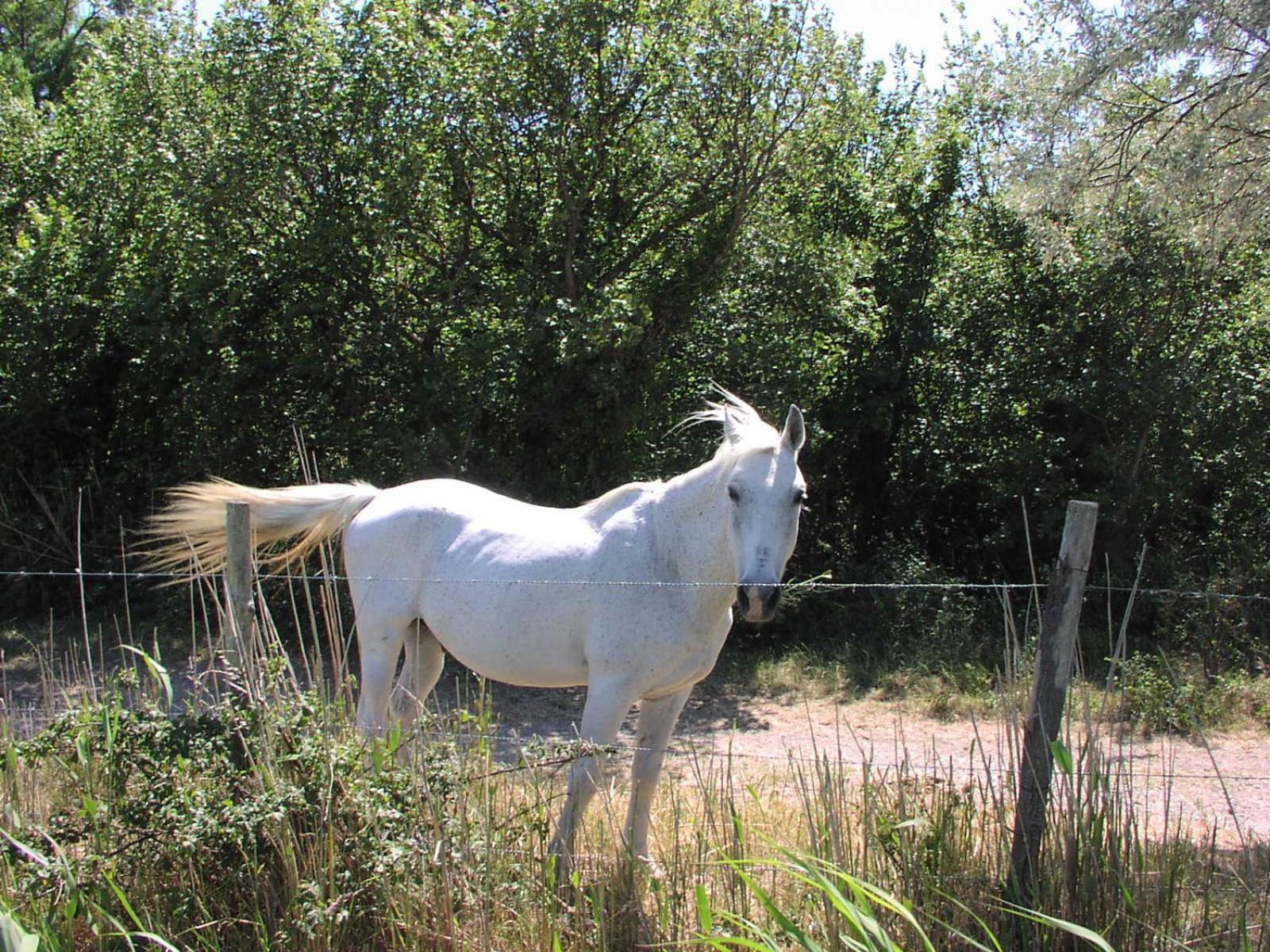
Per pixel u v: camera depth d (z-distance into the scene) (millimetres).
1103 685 8016
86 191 10820
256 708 3436
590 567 4230
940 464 11367
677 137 9422
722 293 9867
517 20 8703
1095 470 10422
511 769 3551
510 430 9578
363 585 4844
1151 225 9477
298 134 8734
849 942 2607
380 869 3146
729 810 3844
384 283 9516
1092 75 8000
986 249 11180
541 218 9320
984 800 3463
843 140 9969
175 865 3301
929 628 9484
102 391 10953
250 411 9594
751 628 9898
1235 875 3480
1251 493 10523
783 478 3834
